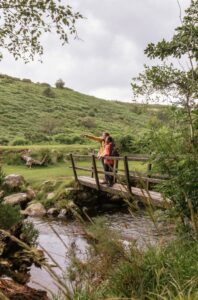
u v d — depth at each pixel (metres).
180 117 5.18
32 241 8.70
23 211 15.08
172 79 5.25
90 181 15.61
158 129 5.40
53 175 20.22
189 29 5.51
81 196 15.97
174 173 5.32
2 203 9.34
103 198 16.30
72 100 93.38
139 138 5.57
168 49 5.78
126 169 11.27
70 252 3.84
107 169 13.30
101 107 92.62
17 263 7.31
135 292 3.42
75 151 27.06
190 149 5.07
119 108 96.94
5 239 7.64
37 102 80.75
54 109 78.06
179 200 5.04
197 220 3.62
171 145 5.30
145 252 4.01
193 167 4.97
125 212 14.52
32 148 26.47
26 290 6.05
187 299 2.92
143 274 3.63
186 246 4.40
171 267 3.57
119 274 3.70
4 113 66.31
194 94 5.08
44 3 8.77
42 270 7.23
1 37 9.39
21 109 71.88
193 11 5.53
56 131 57.47
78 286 3.67
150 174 5.59
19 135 52.91
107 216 13.61
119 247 3.78
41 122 63.38
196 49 5.59
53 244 9.33
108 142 13.28
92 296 3.43
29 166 24.06
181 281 3.33
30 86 97.06
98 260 3.84
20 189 17.38
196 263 3.61
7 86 89.50
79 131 60.00
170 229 4.77
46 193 16.84
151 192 10.45
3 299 3.04
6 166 24.36
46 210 15.33
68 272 3.85
